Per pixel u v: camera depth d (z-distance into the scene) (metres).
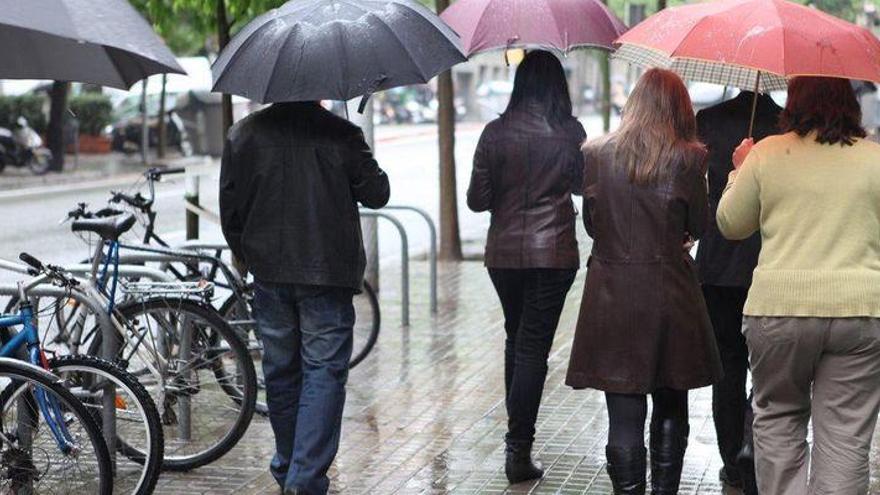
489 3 13.06
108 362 11.27
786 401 9.55
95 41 7.81
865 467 9.27
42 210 41.81
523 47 12.80
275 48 10.65
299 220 10.87
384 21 10.75
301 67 10.53
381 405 15.57
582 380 10.29
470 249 31.38
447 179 28.69
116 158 63.28
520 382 12.10
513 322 12.53
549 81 12.09
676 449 10.50
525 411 12.18
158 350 12.91
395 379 17.00
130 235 29.23
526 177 11.93
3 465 10.60
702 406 15.47
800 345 9.19
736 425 11.88
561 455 13.32
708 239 11.32
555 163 11.90
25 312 11.09
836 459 9.23
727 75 11.53
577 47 12.90
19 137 54.31
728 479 12.05
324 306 10.98
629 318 10.12
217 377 13.02
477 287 24.91
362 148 10.98
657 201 10.06
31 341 11.05
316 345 10.98
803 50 9.19
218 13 18.05
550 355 18.56
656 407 10.62
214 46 58.41
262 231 10.98
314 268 10.82
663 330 10.10
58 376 10.83
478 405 15.57
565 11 12.94
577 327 10.38
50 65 10.03
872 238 9.18
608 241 10.23
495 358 18.34
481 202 12.15
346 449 13.62
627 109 10.29
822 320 9.10
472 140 85.06
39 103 60.19
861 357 9.20
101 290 12.55
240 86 10.72
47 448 10.62
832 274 9.10
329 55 10.55
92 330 12.94
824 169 9.20
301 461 10.80
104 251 13.74
